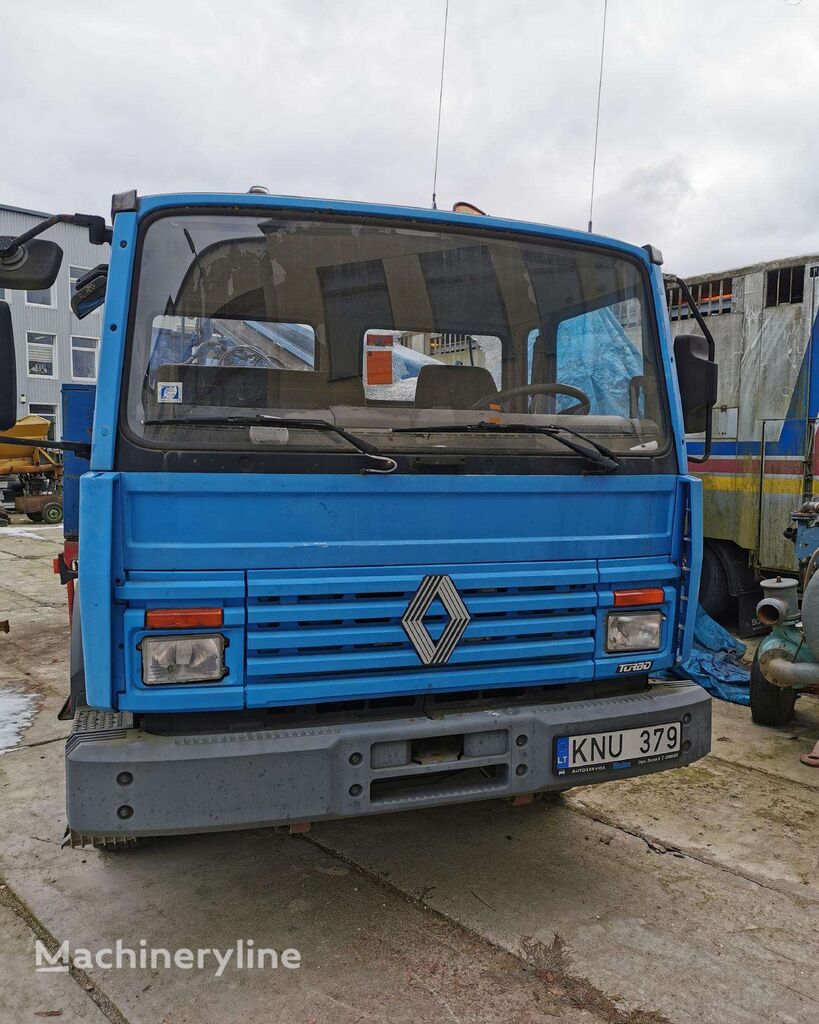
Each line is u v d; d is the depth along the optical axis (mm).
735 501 7570
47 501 18078
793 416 7129
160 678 2527
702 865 3488
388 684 2738
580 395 3184
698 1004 2609
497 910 3127
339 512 2682
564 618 2957
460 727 2727
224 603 2582
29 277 2666
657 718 3016
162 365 2643
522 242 3154
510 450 2898
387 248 2967
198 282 2732
